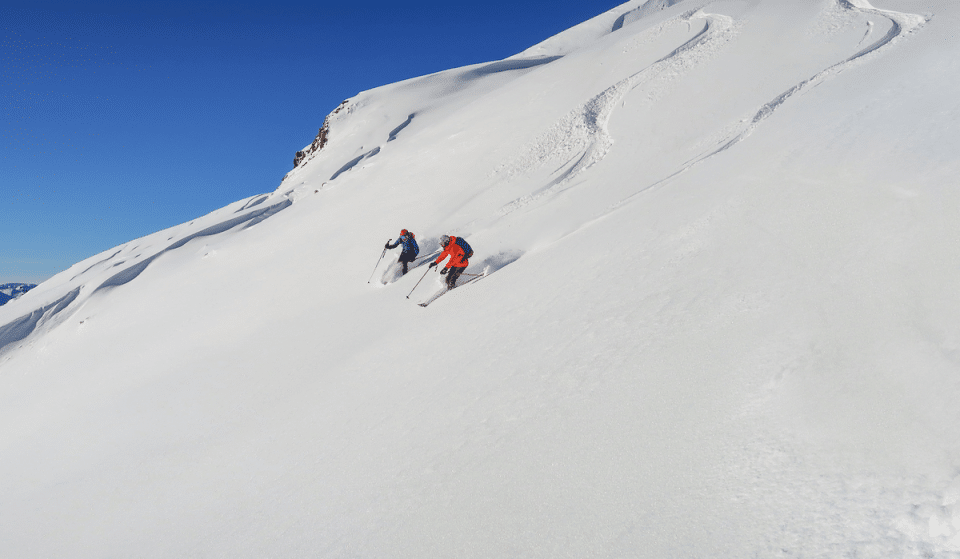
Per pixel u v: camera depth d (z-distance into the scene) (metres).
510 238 12.07
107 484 8.05
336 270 15.44
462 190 16.97
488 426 4.07
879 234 3.93
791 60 14.74
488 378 5.14
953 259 3.15
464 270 10.87
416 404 5.43
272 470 5.64
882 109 6.97
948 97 6.14
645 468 2.72
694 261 5.37
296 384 9.09
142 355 15.73
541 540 2.53
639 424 3.12
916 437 2.12
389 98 43.06
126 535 5.89
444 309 9.28
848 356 2.81
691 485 2.47
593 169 14.26
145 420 10.86
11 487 10.16
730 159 8.62
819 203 5.07
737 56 16.81
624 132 15.38
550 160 16.09
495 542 2.67
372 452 4.73
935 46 9.82
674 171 10.73
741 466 2.45
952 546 1.62
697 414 2.98
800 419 2.56
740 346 3.44
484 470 3.42
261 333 13.56
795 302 3.63
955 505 1.72
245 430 7.75
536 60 53.03
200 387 11.48
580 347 4.70
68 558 6.04
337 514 3.87
